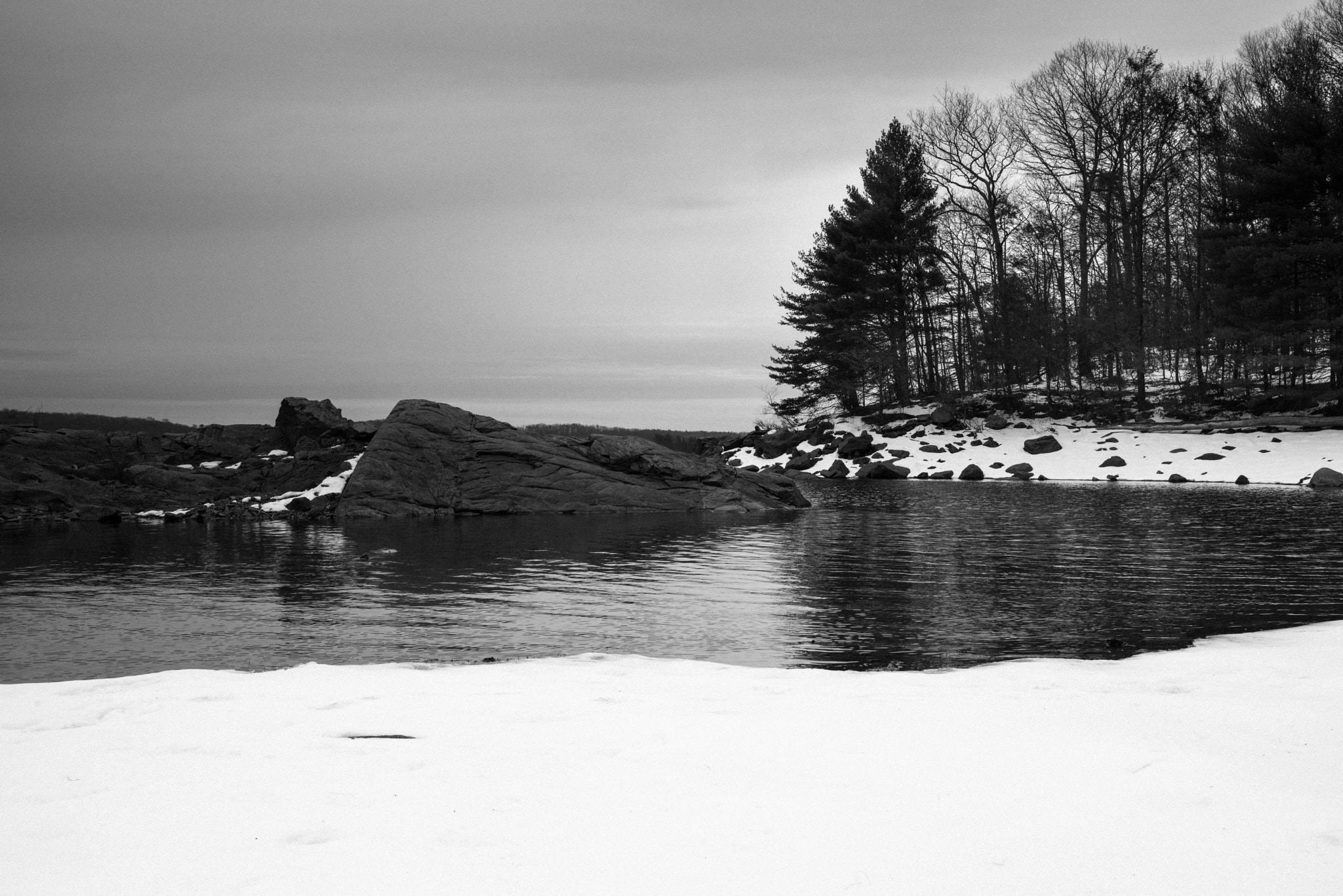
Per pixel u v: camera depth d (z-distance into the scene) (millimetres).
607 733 7453
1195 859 4992
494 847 5086
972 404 63469
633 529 30109
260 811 5621
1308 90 48625
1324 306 48531
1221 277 50844
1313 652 11094
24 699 8742
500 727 7652
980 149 64625
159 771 6445
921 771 6441
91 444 43188
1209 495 37469
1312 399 52188
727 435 75062
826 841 5199
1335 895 4590
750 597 17594
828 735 7395
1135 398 60531
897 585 18656
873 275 61875
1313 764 6680
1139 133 59406
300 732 7500
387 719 7918
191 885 4613
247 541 27422
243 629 15188
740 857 4977
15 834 5262
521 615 16000
